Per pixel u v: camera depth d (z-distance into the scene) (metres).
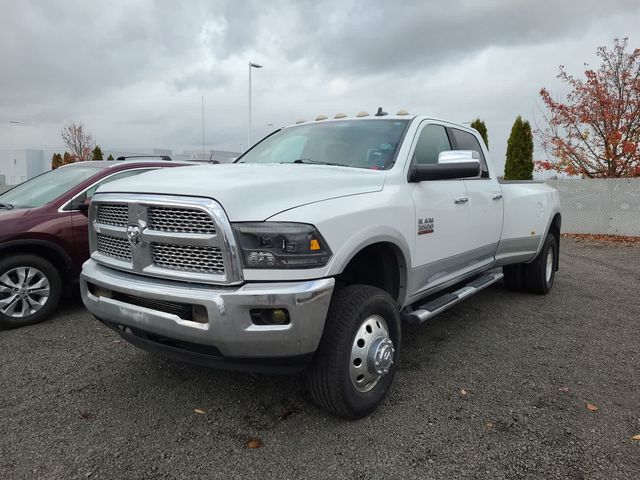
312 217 2.69
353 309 2.90
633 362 4.14
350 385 2.93
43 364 3.92
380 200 3.25
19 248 4.94
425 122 4.22
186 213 2.71
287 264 2.59
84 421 3.03
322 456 2.67
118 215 3.10
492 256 5.20
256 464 2.60
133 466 2.57
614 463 2.64
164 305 2.79
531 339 4.68
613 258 10.29
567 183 14.67
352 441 2.82
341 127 4.30
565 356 4.25
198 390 3.46
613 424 3.07
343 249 2.81
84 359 4.02
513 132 17.67
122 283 2.95
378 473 2.53
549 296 6.47
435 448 2.76
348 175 3.30
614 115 15.75
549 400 3.39
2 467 2.55
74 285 5.33
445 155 3.86
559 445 2.81
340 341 2.83
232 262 2.58
